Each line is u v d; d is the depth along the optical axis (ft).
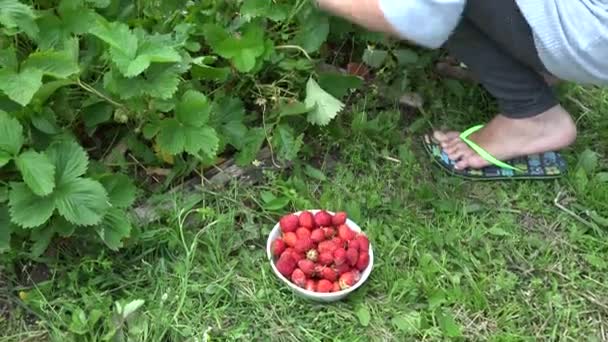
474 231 3.79
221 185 3.84
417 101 4.29
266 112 4.05
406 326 3.43
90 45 3.65
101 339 3.24
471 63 3.81
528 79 3.74
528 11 3.32
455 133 4.13
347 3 3.46
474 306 3.53
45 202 3.24
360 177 3.98
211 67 3.81
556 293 3.61
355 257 3.47
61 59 3.31
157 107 3.56
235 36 3.96
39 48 3.54
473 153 4.02
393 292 3.54
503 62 3.71
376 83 4.31
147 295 3.45
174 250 3.60
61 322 3.34
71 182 3.28
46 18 3.54
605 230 3.87
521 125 3.91
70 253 3.53
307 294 3.43
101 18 3.41
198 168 3.86
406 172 3.99
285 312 3.46
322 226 3.60
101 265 3.48
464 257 3.70
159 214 3.67
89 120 3.69
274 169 3.94
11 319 3.36
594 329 3.53
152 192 3.79
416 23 3.35
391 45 4.30
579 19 3.31
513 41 3.51
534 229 3.87
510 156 4.01
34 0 3.76
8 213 3.35
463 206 3.91
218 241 3.61
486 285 3.60
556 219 3.91
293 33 4.08
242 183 3.86
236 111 3.87
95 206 3.26
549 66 3.50
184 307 3.43
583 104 4.40
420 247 3.72
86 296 3.39
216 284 3.50
